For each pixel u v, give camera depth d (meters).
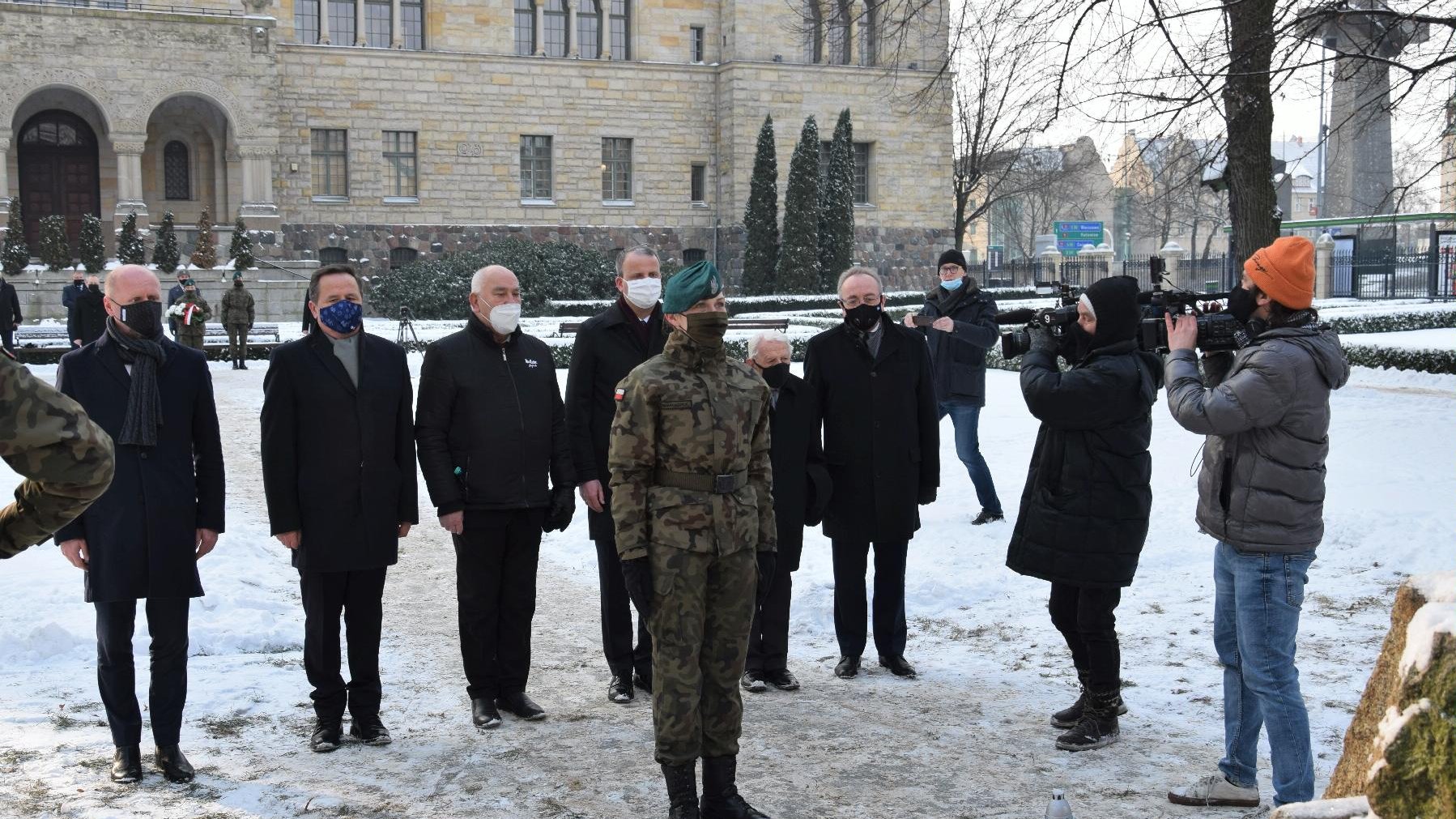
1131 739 6.36
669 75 50.62
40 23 40.28
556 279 45.59
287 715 6.89
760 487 5.59
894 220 52.50
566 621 9.07
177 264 39.75
